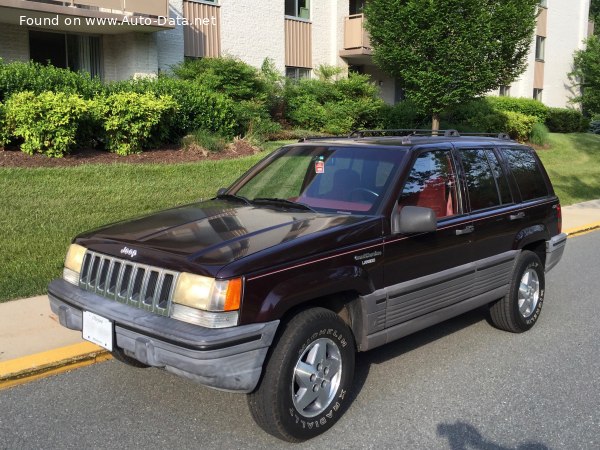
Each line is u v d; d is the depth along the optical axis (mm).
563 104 33719
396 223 4359
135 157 11461
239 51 18562
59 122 10281
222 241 3803
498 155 5762
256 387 3611
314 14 20922
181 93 12961
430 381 4750
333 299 4199
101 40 15945
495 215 5340
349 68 22703
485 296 5320
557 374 4910
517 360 5203
